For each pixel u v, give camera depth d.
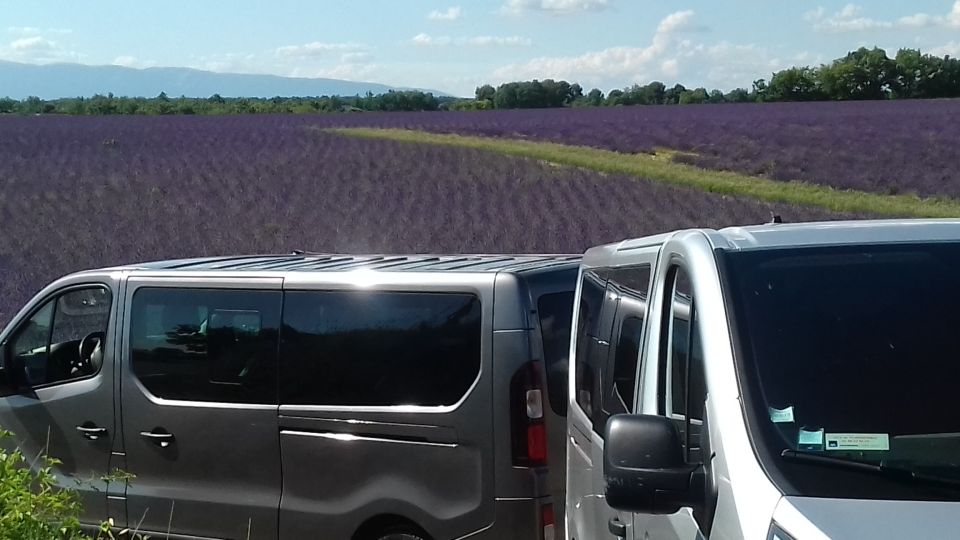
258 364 5.96
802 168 34.16
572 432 4.89
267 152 48.94
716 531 2.71
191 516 6.14
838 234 3.39
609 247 4.92
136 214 28.83
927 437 2.75
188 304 6.25
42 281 17.31
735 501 2.63
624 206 26.94
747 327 3.02
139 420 6.32
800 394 2.85
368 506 5.60
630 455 2.87
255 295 6.04
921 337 2.96
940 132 45.47
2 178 39.81
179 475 6.19
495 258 6.43
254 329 6.00
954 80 100.12
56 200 32.69
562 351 5.62
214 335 6.13
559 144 47.88
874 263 3.21
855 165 34.38
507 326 5.36
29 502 3.94
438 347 5.50
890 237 3.35
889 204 25.92
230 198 32.56
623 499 2.87
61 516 4.46
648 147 44.41
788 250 3.27
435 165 40.78
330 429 5.71
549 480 5.38
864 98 100.81
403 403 5.55
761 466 2.67
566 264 5.93
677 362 3.46
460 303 5.49
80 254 20.80
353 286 5.75
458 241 22.41
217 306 6.14
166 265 6.69
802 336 2.98
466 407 5.38
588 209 26.70
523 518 5.28
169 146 53.66
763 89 105.56
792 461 2.67
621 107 90.88
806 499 2.53
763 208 25.80
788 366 2.91
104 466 6.46
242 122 72.31
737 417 2.81
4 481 3.97
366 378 5.64
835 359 2.93
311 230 24.95
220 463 6.05
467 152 45.28
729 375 2.92
